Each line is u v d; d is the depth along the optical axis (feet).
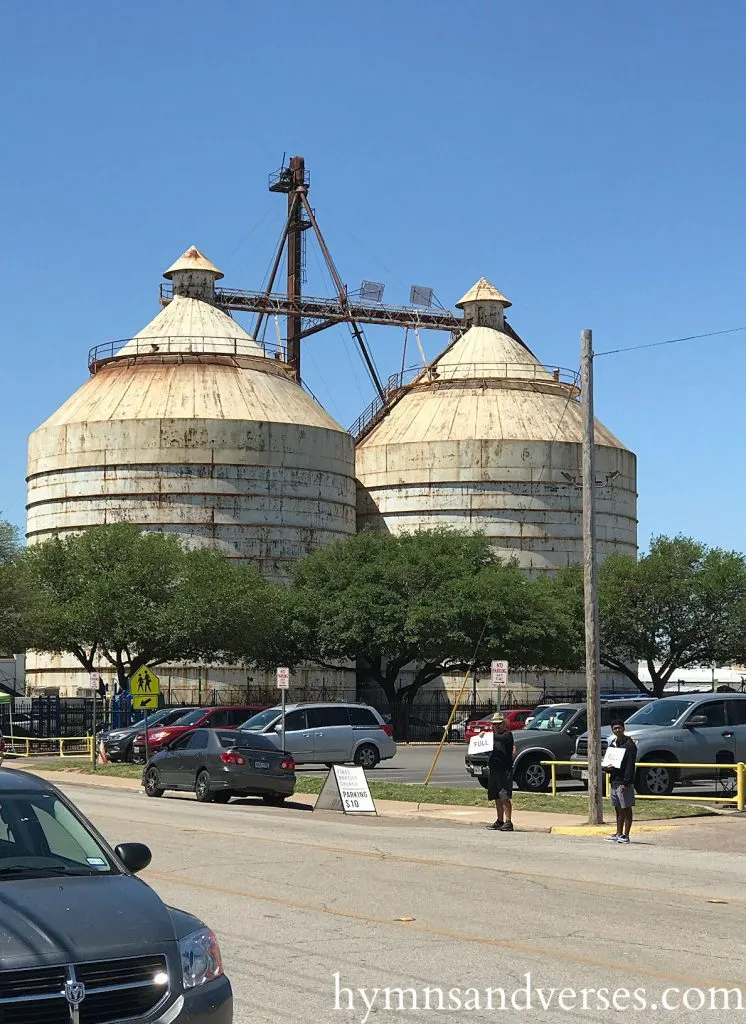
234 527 276.41
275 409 286.25
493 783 86.28
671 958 40.27
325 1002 34.35
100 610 226.79
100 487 278.67
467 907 50.31
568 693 297.94
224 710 158.30
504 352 330.75
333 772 102.47
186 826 84.53
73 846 30.14
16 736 210.59
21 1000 23.90
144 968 25.36
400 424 319.47
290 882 57.41
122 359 297.74
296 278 341.41
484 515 303.07
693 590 271.08
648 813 93.09
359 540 265.54
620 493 314.96
